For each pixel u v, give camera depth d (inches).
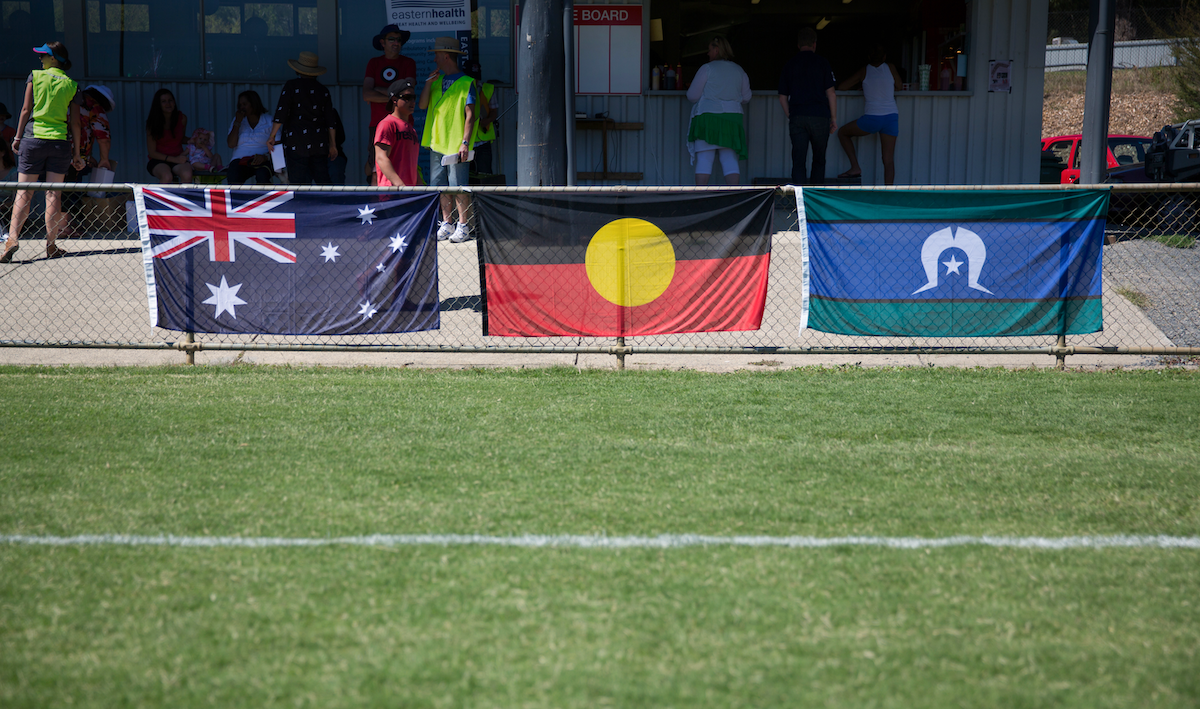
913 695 396.8
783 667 418.0
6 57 1999.3
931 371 1025.5
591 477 676.7
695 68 2652.6
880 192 1004.6
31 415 836.6
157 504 619.5
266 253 1039.0
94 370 1035.9
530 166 1296.8
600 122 2004.2
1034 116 2078.0
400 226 1031.6
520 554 539.8
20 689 399.9
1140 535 576.4
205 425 808.3
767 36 3100.4
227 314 1051.3
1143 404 890.1
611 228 1021.8
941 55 2245.3
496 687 400.8
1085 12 4977.9
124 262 1502.2
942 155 2094.0
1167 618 467.8
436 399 905.5
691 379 994.7
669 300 1033.5
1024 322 1022.4
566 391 941.2
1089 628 457.1
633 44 2036.2
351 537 565.0
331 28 2020.2
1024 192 997.8
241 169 1809.8
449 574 512.7
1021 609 476.1
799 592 492.7
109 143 1747.0
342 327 1050.1
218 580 505.7
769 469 697.6
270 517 596.7
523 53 1282.0
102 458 716.0
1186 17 3892.7
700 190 1010.7
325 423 815.7
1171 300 1296.8
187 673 412.2
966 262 1012.5
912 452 741.9
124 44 2011.6
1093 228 1005.2
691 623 457.4
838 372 1024.2
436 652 429.7
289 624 456.4
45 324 1208.8
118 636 445.1
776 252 1542.8
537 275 1030.4
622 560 532.4
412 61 1792.6
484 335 1037.2
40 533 569.6
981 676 412.5
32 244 1627.7
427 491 645.9
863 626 456.4
